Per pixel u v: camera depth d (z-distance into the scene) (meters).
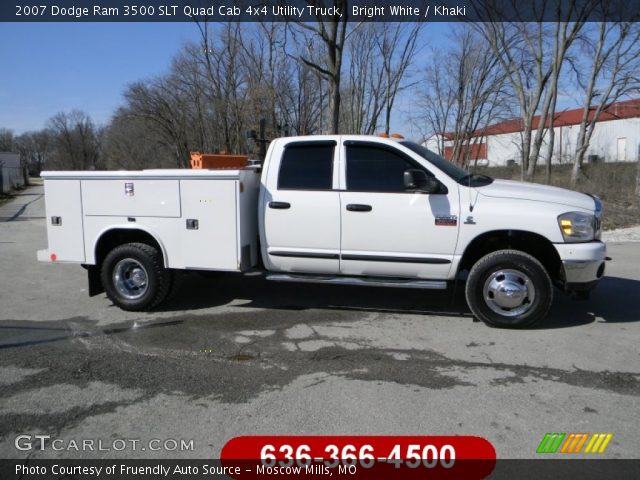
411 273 5.65
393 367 4.50
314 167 5.80
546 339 5.15
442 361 4.62
